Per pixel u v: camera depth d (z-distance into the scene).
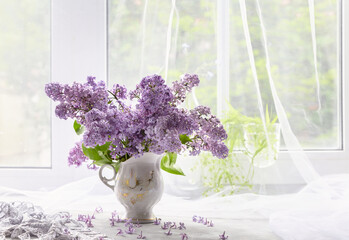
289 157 1.40
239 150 1.39
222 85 1.41
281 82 1.44
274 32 1.44
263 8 1.44
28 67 1.49
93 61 1.46
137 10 1.44
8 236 0.93
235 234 0.97
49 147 1.48
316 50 1.47
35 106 1.49
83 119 0.96
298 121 1.46
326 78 1.47
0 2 1.48
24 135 1.48
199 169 1.40
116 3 1.45
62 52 1.46
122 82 1.43
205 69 1.41
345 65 1.46
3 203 1.04
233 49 1.42
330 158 1.46
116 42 1.44
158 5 1.42
